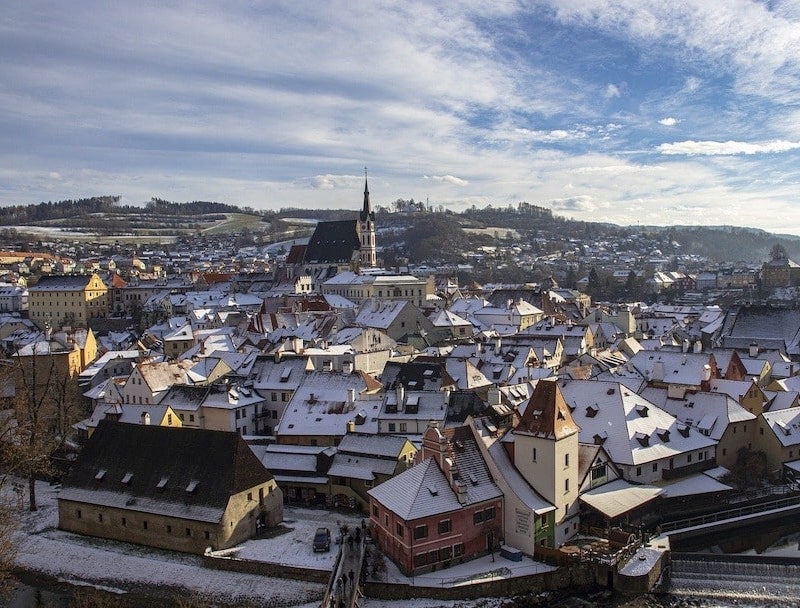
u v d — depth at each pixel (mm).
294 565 83250
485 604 78500
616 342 195500
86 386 165625
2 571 79875
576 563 83000
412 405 116562
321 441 116000
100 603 72750
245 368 151250
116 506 95750
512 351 159000
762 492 106125
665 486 103312
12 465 115188
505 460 92125
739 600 81375
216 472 93062
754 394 125312
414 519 81062
